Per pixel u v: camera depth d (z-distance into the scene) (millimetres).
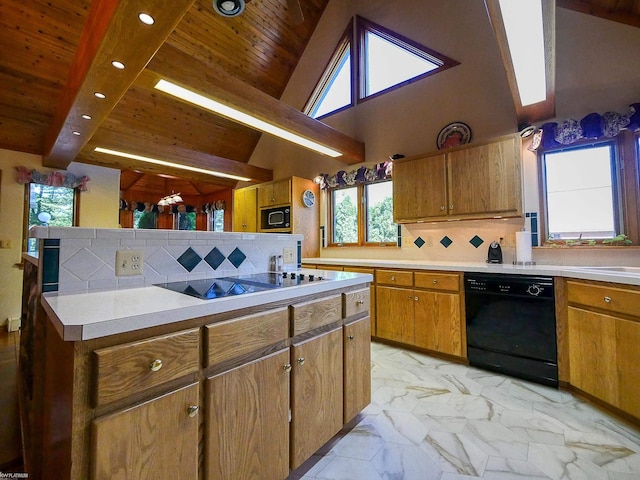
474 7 3342
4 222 3930
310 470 1412
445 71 3496
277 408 1239
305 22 4852
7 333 3666
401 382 2301
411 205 3283
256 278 1644
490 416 1847
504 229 3014
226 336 1064
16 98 3643
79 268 1224
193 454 967
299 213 4367
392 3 4008
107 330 788
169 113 4730
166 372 904
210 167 4523
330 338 1528
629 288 1719
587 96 2635
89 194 4605
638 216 2432
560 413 1873
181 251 1525
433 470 1413
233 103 2527
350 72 4398
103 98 2387
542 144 2762
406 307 2975
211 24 4219
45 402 1116
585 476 1366
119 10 1550
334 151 3768
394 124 3883
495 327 2455
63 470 810
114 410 809
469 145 2895
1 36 3191
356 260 3518
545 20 1597
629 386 1715
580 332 2045
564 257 2676
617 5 2486
